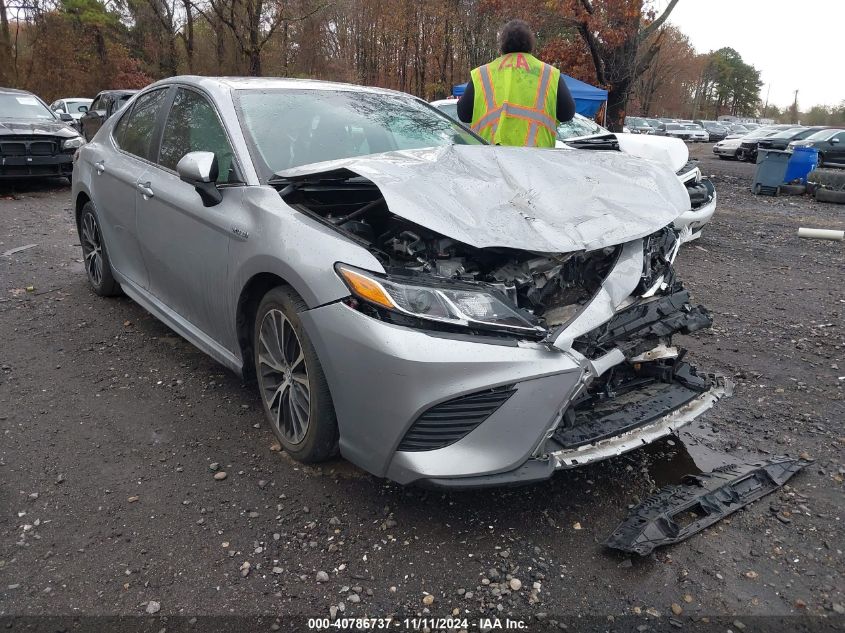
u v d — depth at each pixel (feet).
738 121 242.37
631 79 56.34
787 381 13.88
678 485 9.79
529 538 8.64
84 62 102.53
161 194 12.51
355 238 8.87
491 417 8.00
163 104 13.99
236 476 9.89
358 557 8.23
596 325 8.56
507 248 8.91
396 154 10.56
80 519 8.84
